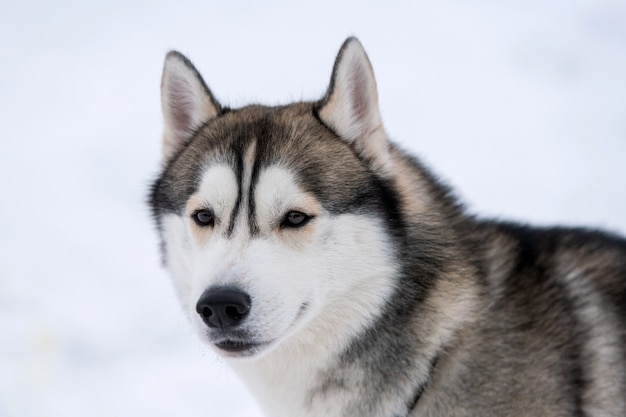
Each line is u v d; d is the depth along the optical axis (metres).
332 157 6.22
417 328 6.05
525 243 6.54
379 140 6.30
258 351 5.82
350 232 6.07
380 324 6.07
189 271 6.40
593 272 6.40
